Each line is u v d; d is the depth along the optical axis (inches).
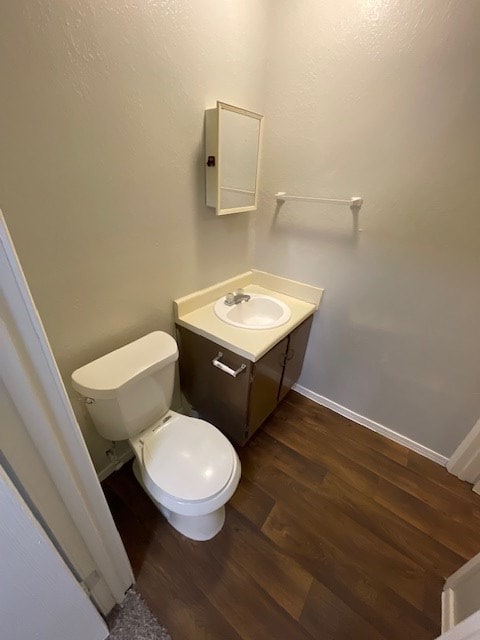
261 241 72.1
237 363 52.8
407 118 46.0
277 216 66.9
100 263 43.1
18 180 32.1
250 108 56.1
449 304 52.6
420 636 40.2
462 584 40.8
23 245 34.6
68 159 35.2
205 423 51.1
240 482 58.8
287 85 54.7
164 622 40.2
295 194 62.3
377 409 70.4
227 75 49.3
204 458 45.5
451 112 42.5
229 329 55.4
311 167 58.2
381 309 60.7
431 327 56.1
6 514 21.4
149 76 39.3
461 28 38.4
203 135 49.9
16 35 27.9
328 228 61.0
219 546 48.5
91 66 33.7
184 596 42.7
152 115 41.6
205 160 51.9
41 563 25.8
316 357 75.7
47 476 26.1
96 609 36.3
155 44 38.4
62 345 42.9
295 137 57.7
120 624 39.9
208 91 47.6
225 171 53.1
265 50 54.1
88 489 30.1
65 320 42.0
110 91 36.2
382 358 64.8
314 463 63.9
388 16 42.4
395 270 56.1
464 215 46.4
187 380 66.1
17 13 27.4
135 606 41.6
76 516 30.4
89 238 40.6
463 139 42.9
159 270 52.3
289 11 49.6
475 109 40.8
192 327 56.4
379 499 57.5
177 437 48.4
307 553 48.5
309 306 68.1
